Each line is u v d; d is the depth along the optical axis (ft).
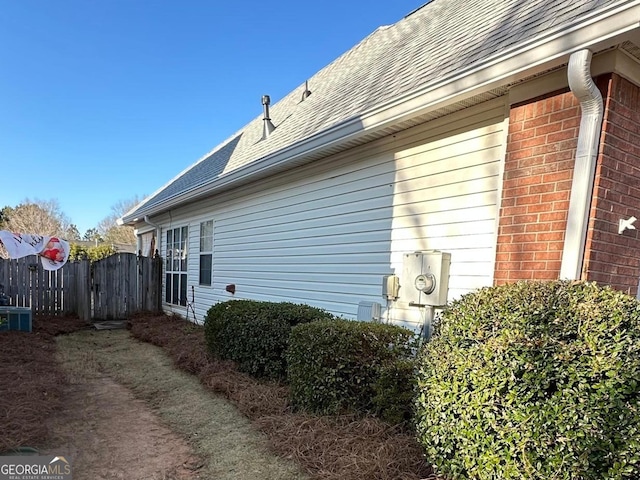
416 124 13.33
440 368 7.48
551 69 9.14
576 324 6.49
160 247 37.09
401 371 9.73
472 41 12.07
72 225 128.98
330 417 10.43
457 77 10.26
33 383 14.51
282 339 14.14
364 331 11.00
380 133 14.19
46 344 22.31
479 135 11.51
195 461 9.34
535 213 9.62
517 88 10.14
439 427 7.36
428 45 15.67
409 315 13.42
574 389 5.81
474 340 7.19
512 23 10.91
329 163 17.34
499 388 6.39
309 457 8.97
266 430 10.71
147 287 34.81
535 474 5.80
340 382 10.69
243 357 15.57
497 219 10.75
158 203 32.89
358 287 15.75
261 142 26.27
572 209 8.66
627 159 8.97
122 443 10.29
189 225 31.42
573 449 5.57
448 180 12.38
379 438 9.16
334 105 19.01
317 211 18.06
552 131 9.37
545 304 6.93
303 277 18.88
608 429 5.53
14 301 29.68
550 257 9.27
